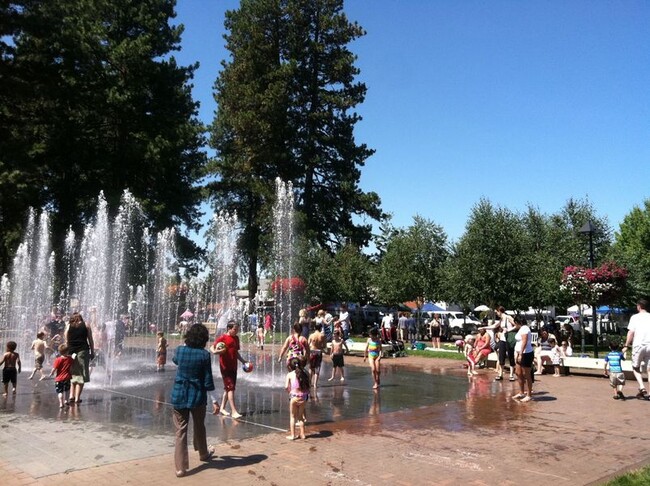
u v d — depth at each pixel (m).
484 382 15.29
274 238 42.06
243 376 16.31
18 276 37.94
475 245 28.03
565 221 38.31
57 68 35.25
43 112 36.94
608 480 6.08
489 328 17.12
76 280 39.41
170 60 42.50
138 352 25.19
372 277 40.44
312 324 24.98
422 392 13.32
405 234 38.94
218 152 47.34
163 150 38.88
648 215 53.25
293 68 42.75
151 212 39.97
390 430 8.85
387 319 24.05
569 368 17.19
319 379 16.06
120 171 40.22
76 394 11.04
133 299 40.34
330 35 46.47
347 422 9.52
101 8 40.81
